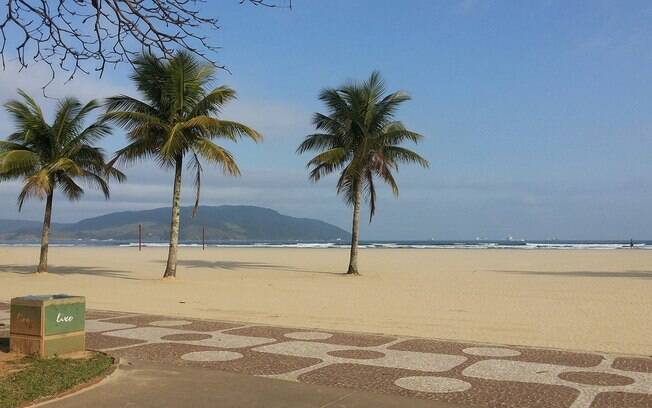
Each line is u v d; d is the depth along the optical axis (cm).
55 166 2575
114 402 598
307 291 2012
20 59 604
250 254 5934
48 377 686
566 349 924
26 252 6238
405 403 606
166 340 988
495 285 2253
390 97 2836
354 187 2923
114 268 3416
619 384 696
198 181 2541
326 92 2820
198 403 596
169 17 606
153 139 2409
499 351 901
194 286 2211
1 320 1215
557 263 4094
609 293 1922
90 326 1147
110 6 585
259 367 779
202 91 2447
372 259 4838
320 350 903
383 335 1052
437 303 1642
